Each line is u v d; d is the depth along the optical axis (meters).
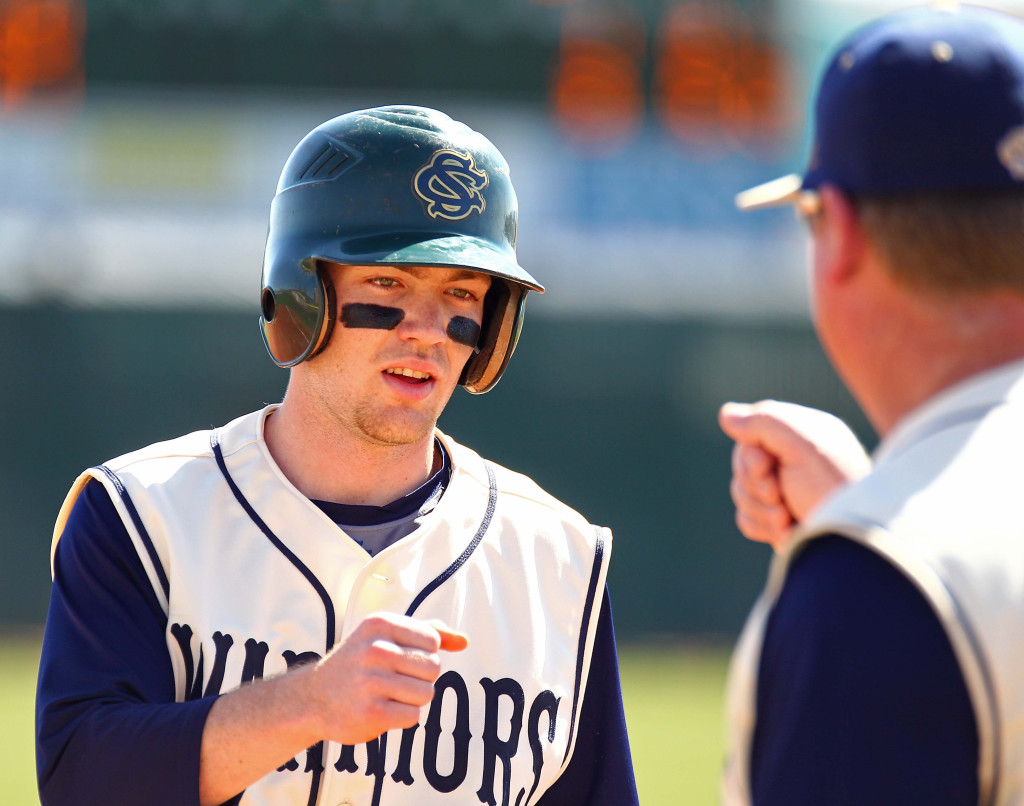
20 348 43.38
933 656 4.48
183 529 7.65
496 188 8.15
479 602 7.92
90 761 6.91
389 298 7.75
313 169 7.95
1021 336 5.03
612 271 46.94
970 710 4.47
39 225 45.19
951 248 4.95
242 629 7.46
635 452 45.66
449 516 8.12
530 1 50.09
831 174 5.25
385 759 7.43
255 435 8.14
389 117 8.07
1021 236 4.92
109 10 48.06
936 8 5.35
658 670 38.31
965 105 4.92
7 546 42.34
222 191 46.84
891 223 5.04
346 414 7.89
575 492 45.28
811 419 6.39
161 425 43.84
